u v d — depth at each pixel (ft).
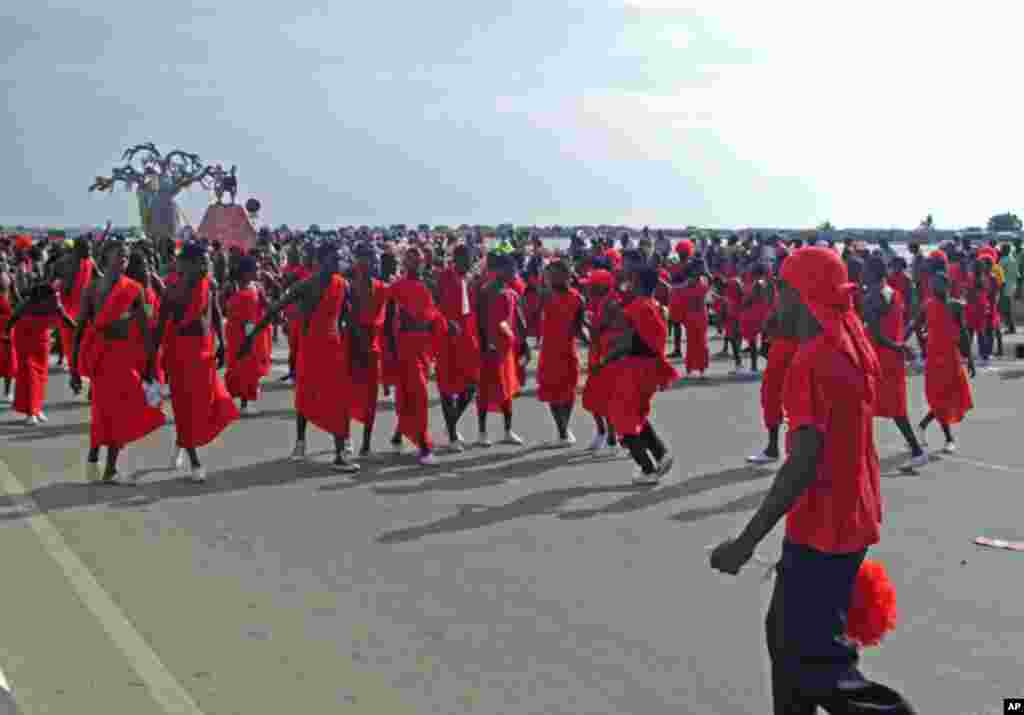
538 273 68.49
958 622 19.71
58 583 21.40
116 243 30.40
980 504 29.35
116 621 19.24
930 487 31.68
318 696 16.14
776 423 35.06
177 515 27.32
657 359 31.27
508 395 38.60
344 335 35.12
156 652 17.80
